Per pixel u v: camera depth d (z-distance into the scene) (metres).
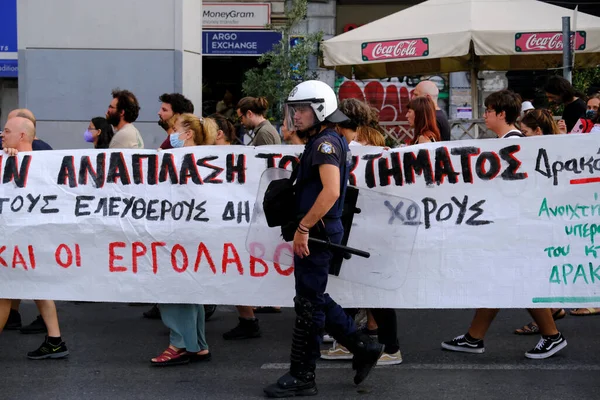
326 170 4.54
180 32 9.63
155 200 5.66
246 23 13.84
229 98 13.80
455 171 5.48
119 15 9.62
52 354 5.79
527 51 9.62
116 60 9.67
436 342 6.21
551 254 5.44
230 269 5.61
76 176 5.71
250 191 5.60
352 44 10.16
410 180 5.50
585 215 5.41
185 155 5.64
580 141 5.39
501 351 5.92
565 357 5.73
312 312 4.77
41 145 7.11
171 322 5.61
